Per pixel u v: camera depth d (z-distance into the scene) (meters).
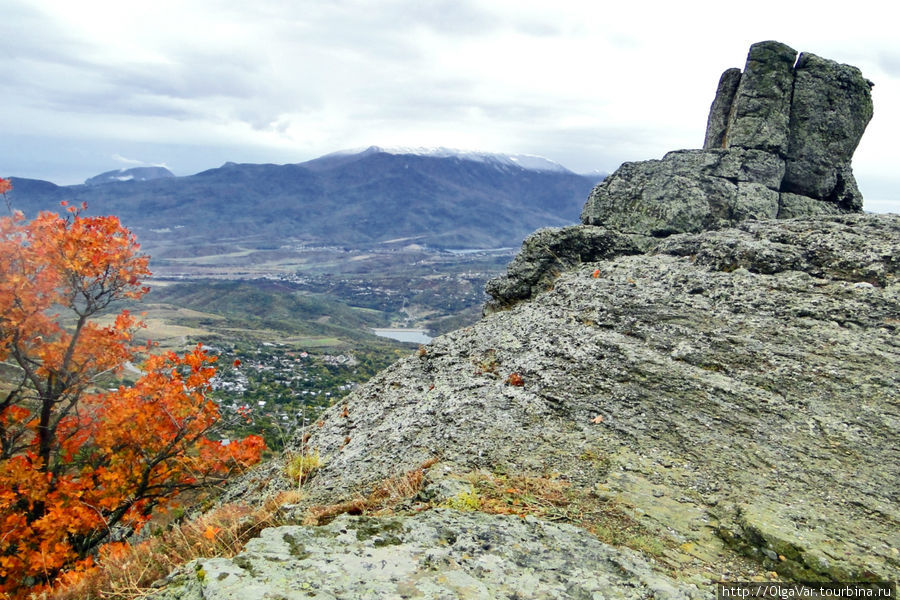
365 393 15.05
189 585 4.98
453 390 12.39
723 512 7.29
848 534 6.73
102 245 19.91
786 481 7.97
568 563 5.62
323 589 4.84
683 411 9.95
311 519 7.34
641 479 8.11
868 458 8.41
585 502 7.51
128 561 6.73
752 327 12.38
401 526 6.29
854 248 14.26
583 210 23.72
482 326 16.03
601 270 17.16
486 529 6.20
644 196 22.06
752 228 16.81
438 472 8.60
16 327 18.62
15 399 19.11
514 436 9.71
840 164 23.59
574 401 10.63
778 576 6.10
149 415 19.20
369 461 10.50
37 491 16.92
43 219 19.28
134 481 19.11
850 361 10.77
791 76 23.55
